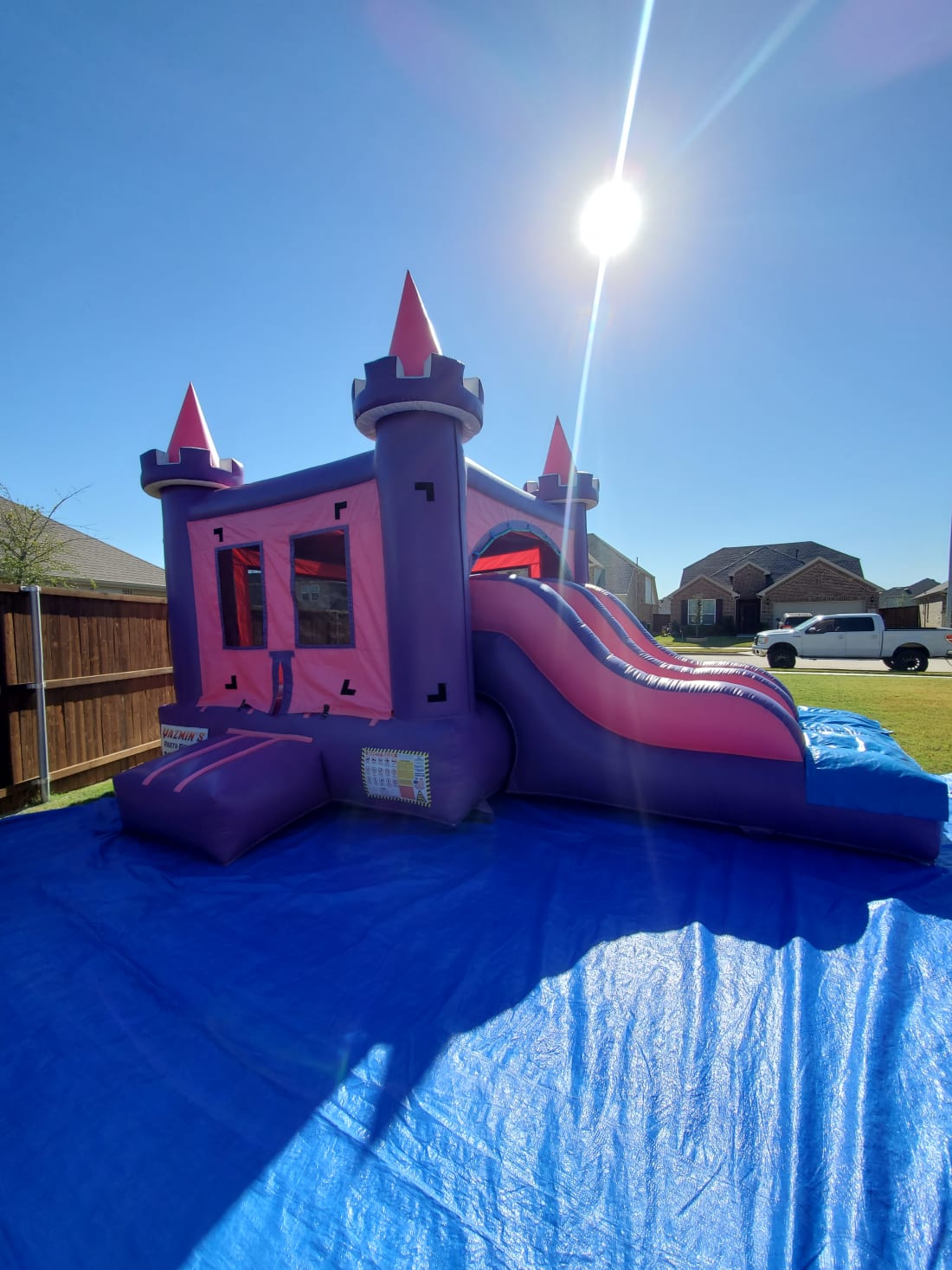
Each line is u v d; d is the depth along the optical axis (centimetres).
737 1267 145
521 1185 168
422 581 446
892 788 369
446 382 432
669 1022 233
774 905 321
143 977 276
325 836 437
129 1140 188
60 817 509
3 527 1256
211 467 604
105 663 662
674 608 4306
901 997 240
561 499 798
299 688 531
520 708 489
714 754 418
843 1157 173
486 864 382
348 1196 167
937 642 1842
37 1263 154
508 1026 234
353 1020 241
